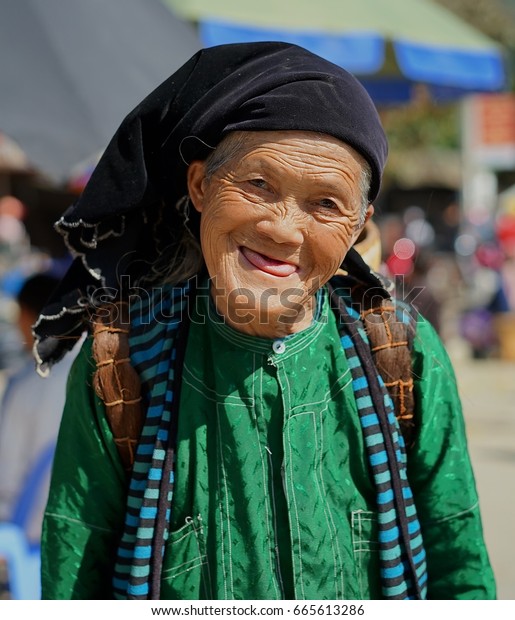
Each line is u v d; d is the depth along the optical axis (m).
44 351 2.04
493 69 7.42
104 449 1.94
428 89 8.49
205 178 1.81
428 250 14.34
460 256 15.05
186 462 1.88
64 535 1.98
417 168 22.33
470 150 17.61
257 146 1.69
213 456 1.89
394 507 1.89
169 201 2.04
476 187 20.44
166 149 1.90
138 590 1.84
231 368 1.89
